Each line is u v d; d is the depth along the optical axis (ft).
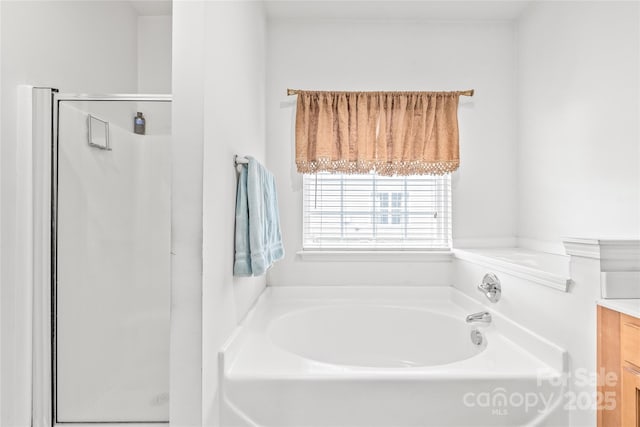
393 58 7.94
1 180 4.04
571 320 4.19
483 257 6.28
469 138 8.00
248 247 4.79
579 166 5.98
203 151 3.47
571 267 4.21
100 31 5.82
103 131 4.25
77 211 4.23
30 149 4.16
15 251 4.08
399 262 7.90
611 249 3.80
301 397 4.07
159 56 6.80
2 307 4.03
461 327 6.45
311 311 7.11
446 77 7.96
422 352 6.93
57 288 4.18
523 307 5.18
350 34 7.95
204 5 3.48
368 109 7.79
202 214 3.46
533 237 7.34
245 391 4.06
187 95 3.47
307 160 7.64
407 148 7.69
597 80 5.56
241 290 5.29
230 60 4.53
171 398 3.42
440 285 7.91
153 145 4.30
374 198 7.98
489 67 8.00
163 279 4.28
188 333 3.44
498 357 4.72
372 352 7.14
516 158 7.97
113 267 4.27
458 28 7.98
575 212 6.07
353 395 4.07
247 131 5.70
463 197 7.97
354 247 7.97
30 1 4.49
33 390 4.12
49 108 4.20
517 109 7.94
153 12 6.76
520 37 7.79
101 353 4.24
